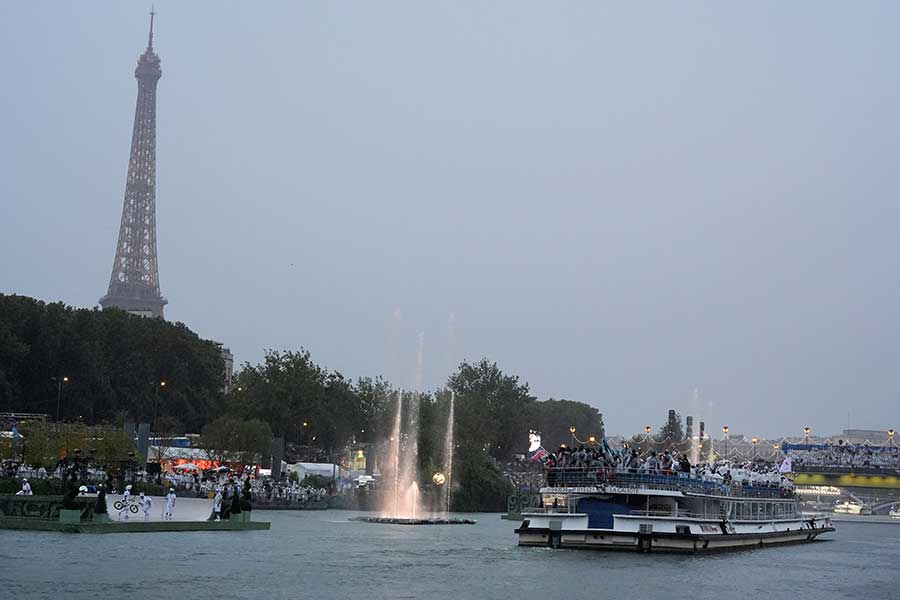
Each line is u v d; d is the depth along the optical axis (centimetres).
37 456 19075
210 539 14225
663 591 11119
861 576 13638
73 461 18275
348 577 11350
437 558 13212
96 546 12544
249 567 11675
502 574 11881
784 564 14338
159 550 12588
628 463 14200
